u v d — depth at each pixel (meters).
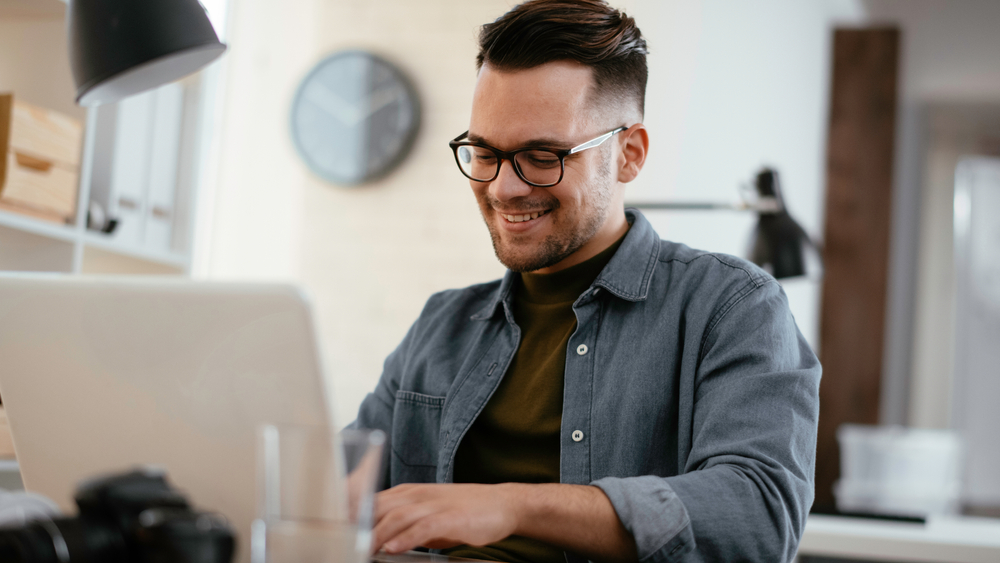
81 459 0.82
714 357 1.13
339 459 0.60
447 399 1.29
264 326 0.72
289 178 3.66
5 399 0.84
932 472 2.26
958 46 4.01
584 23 1.22
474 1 3.61
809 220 3.71
